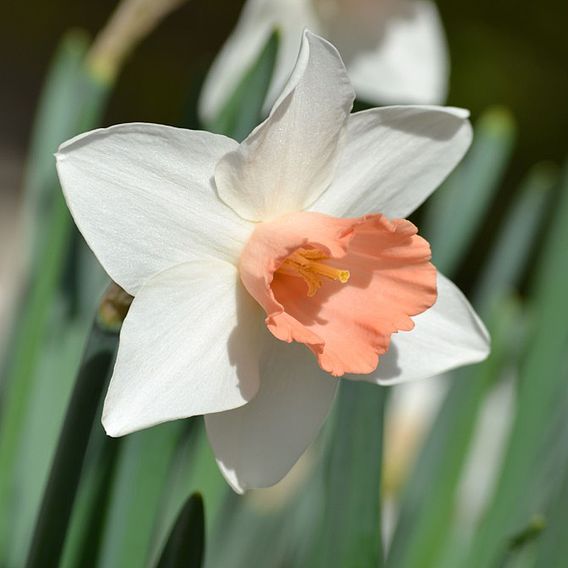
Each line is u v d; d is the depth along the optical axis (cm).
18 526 68
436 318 59
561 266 70
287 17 74
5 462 66
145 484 62
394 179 58
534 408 69
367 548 61
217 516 70
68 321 71
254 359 57
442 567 72
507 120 73
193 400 56
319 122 57
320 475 71
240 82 65
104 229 55
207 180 56
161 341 56
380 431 61
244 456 57
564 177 72
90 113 68
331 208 58
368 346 57
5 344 75
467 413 70
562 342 70
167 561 58
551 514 63
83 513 63
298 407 58
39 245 71
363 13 76
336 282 58
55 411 69
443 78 77
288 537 72
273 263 56
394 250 58
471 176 72
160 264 56
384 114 58
